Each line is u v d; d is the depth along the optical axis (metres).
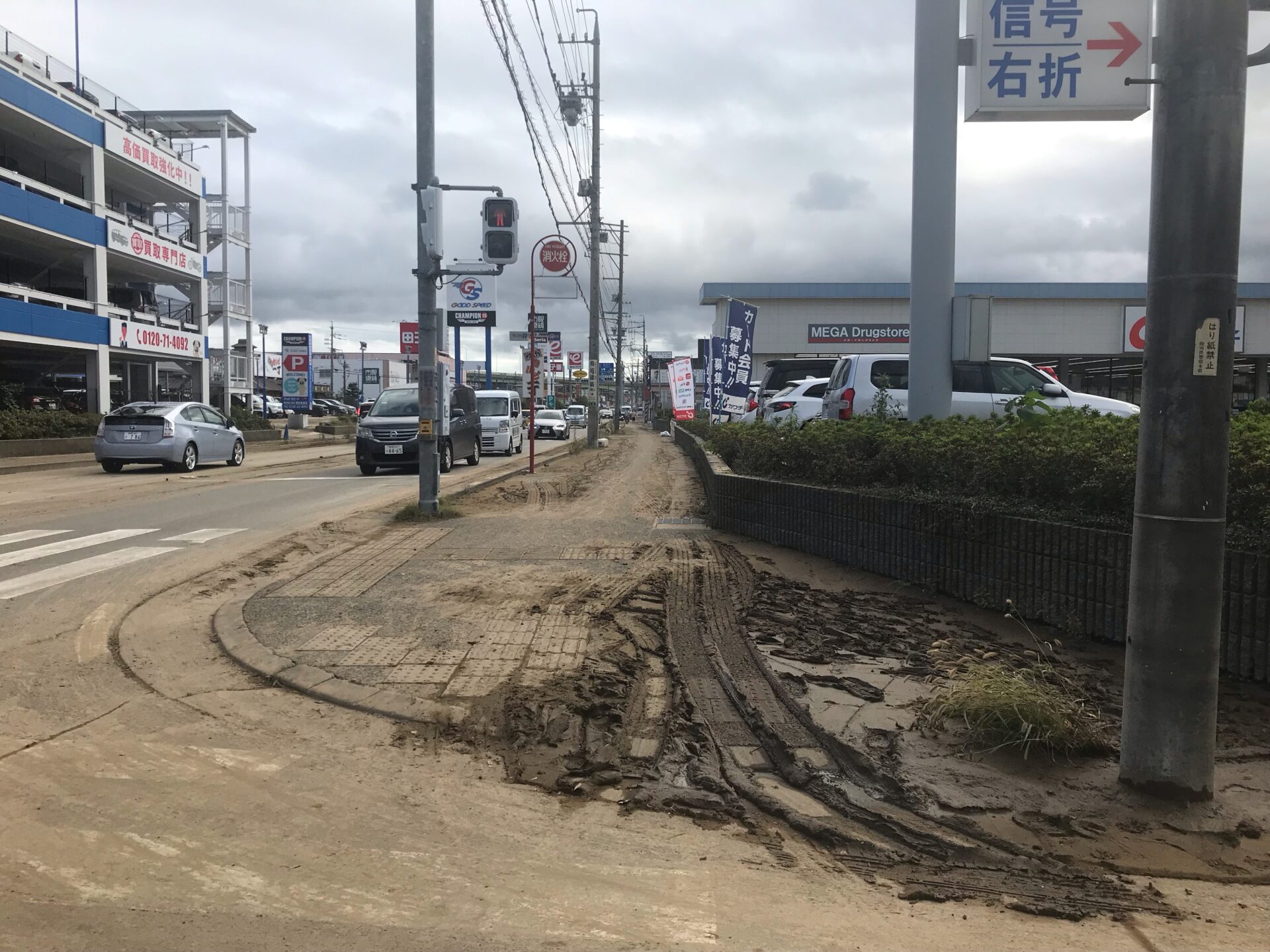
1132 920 3.02
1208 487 3.63
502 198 11.63
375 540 10.09
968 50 9.31
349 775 4.13
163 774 4.11
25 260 30.92
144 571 8.53
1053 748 4.22
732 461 13.66
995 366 12.70
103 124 29.53
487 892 3.16
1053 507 6.37
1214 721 3.75
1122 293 42.28
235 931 2.89
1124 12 7.73
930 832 3.57
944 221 9.59
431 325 11.91
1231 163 3.50
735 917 3.02
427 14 11.44
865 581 7.66
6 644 6.17
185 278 36.16
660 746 4.44
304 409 56.12
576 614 6.70
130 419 19.69
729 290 45.16
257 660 5.67
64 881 3.18
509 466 22.73
